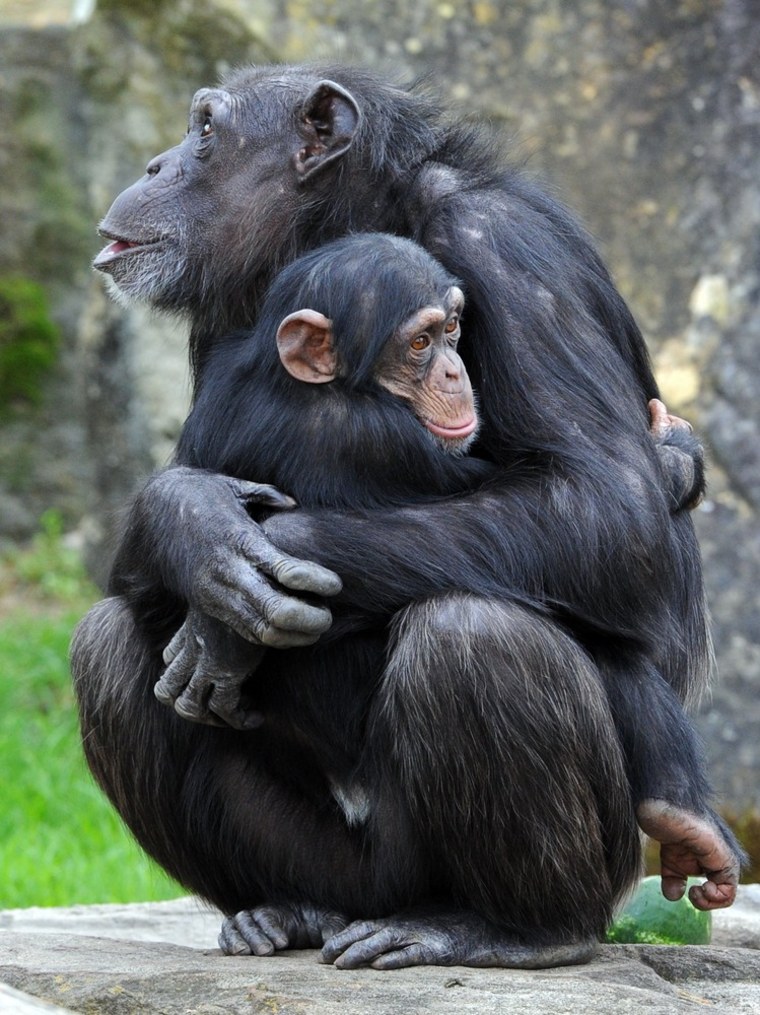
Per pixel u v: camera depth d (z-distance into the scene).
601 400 9.55
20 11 38.59
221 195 10.58
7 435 33.00
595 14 20.73
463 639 8.56
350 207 10.41
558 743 8.65
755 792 18.81
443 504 9.14
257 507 9.20
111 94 23.22
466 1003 7.80
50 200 33.50
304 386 9.26
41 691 25.42
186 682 9.05
